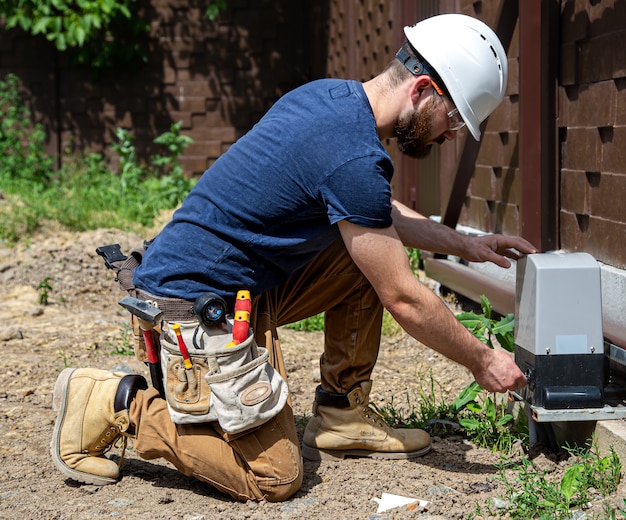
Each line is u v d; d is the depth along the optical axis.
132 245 8.71
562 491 3.10
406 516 3.07
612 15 3.99
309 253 3.30
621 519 2.94
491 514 3.07
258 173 3.14
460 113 3.12
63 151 13.04
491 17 5.43
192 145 13.15
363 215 3.01
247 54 13.07
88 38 12.45
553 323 3.41
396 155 8.26
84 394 3.42
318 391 3.74
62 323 6.62
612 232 4.10
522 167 4.75
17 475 3.61
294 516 3.12
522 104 4.71
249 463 3.20
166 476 3.59
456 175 5.81
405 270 3.07
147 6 12.93
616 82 4.00
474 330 4.13
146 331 3.27
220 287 3.21
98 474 3.46
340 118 3.06
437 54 3.11
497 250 3.71
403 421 4.16
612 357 3.59
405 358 5.44
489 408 3.88
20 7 12.35
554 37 4.62
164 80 13.05
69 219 9.70
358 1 9.57
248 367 3.12
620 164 3.99
